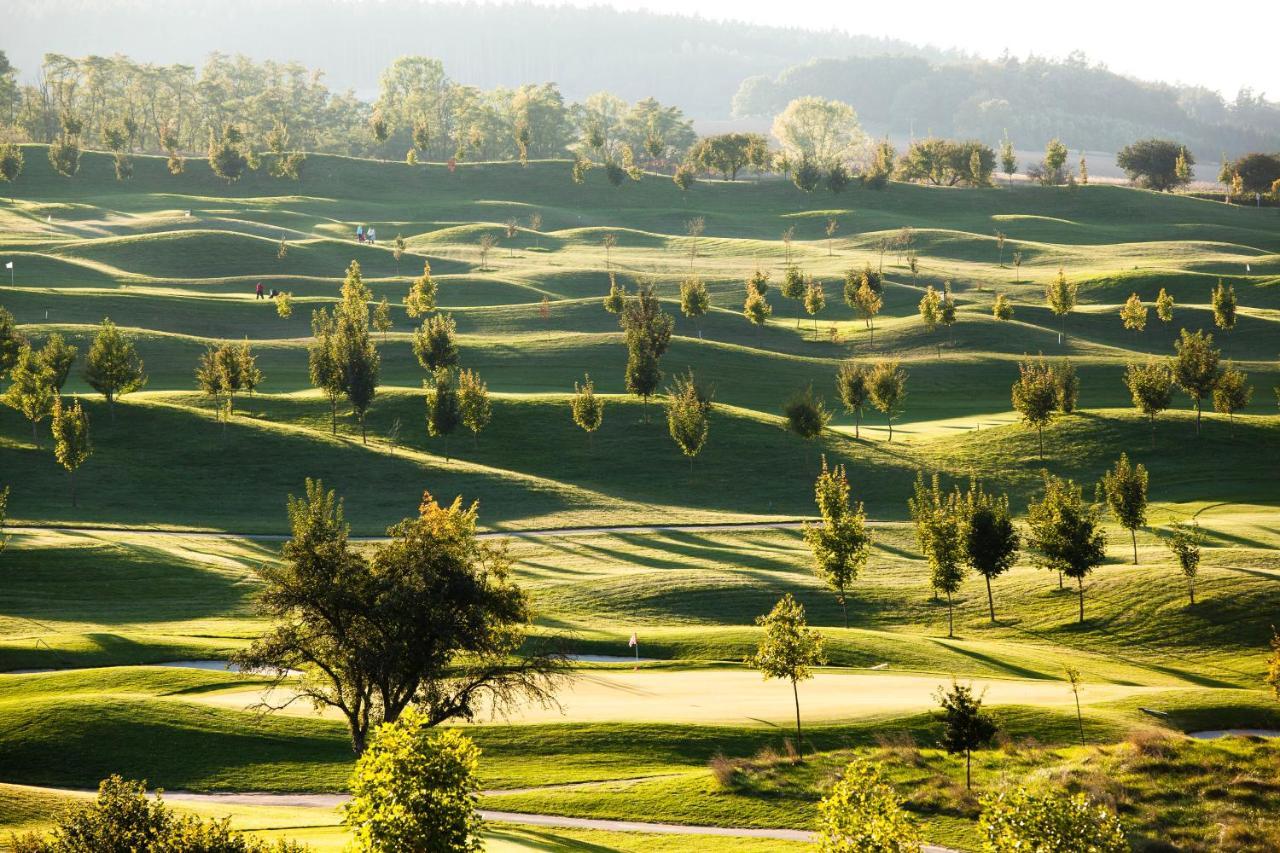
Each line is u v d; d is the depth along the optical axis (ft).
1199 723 152.25
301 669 138.21
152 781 131.03
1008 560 236.02
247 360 385.29
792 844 111.96
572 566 268.62
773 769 132.26
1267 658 199.00
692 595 238.27
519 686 145.89
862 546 234.38
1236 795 122.11
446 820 81.66
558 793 127.44
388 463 347.36
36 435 339.57
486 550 138.92
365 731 131.64
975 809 121.29
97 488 314.96
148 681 168.04
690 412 352.69
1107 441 373.61
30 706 146.92
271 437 357.61
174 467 334.85
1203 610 218.38
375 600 126.00
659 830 117.80
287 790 129.70
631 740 142.51
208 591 235.61
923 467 361.30
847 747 140.46
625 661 192.75
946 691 164.55
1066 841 83.25
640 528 306.96
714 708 155.84
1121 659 204.44
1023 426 392.06
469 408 365.81
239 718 147.54
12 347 370.94
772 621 145.28
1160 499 328.90
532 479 342.64
